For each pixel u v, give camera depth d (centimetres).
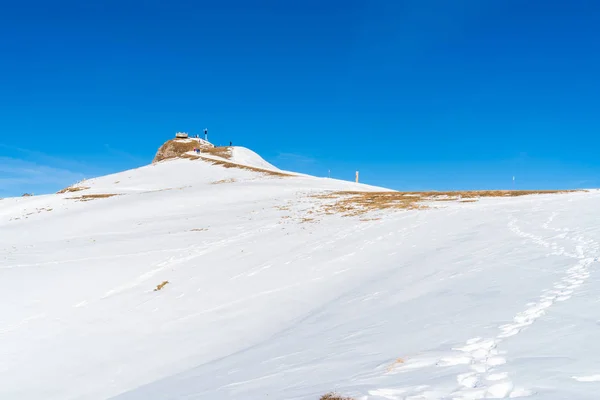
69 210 4716
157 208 4422
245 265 2130
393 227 2652
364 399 559
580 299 858
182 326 1493
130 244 2828
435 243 2066
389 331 918
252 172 7669
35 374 1191
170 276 2062
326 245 2359
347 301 1393
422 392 548
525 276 1173
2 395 1087
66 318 1603
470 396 510
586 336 648
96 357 1287
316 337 1044
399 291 1334
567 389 479
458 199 3806
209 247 2605
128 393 960
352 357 791
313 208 3878
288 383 720
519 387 511
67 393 1085
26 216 4719
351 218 3206
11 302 1752
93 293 1875
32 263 2397
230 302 1675
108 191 6494
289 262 2098
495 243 1800
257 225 3231
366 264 1923
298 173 8531
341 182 6600
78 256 2548
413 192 4716
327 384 661
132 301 1764
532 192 4000
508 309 884
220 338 1355
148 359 1254
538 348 637
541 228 2002
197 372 1020
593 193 3412
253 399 670
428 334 825
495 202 3309
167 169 8525
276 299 1641
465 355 664
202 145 12912
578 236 1672
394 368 671
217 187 5634
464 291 1134
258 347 1133
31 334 1460
